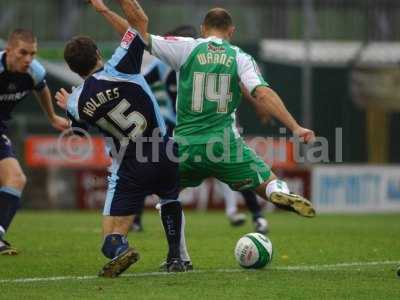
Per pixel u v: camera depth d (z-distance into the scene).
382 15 73.56
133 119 27.50
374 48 73.44
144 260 33.31
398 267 30.48
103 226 27.98
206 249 37.44
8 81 35.06
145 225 53.69
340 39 73.25
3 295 24.66
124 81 27.30
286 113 27.89
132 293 24.75
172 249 29.50
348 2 73.25
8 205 35.25
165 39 28.83
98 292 24.95
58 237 43.94
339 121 73.00
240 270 29.75
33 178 71.31
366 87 73.31
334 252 36.91
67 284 26.59
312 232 48.19
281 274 28.67
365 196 73.19
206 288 25.62
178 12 71.69
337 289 25.66
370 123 73.50
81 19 71.38
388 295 24.72
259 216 46.06
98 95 27.17
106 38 71.44
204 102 29.00
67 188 71.75
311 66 72.69
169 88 45.38
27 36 34.25
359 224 57.00
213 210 71.62
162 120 28.23
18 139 71.31
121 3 27.14
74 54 27.44
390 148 73.88
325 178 72.19
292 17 73.12
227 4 72.56
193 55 29.03
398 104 73.44
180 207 29.34
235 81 29.09
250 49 70.75
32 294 24.80
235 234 45.78
